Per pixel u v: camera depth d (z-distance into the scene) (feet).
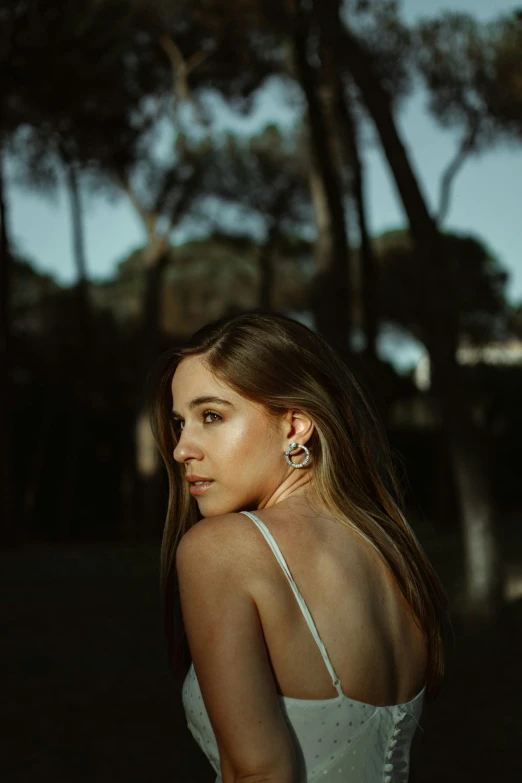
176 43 52.34
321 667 3.67
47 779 13.05
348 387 4.43
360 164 43.62
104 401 70.90
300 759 3.60
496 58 38.88
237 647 3.53
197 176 65.98
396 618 4.07
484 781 12.30
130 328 84.89
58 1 39.45
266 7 36.70
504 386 79.51
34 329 71.56
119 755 14.29
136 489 69.82
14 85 41.96
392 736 3.89
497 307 79.56
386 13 38.91
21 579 37.73
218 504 4.23
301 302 86.58
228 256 89.51
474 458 25.48
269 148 69.87
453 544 43.86
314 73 38.09
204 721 3.86
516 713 15.37
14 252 67.51
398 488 4.67
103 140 53.88
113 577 38.24
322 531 3.97
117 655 22.29
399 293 66.85
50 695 18.02
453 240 75.87
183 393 4.26
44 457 68.23
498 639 21.36
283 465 4.22
